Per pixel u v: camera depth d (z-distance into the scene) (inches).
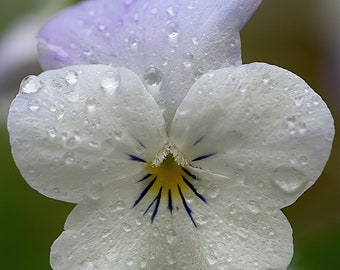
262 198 4.4
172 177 4.5
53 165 4.3
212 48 4.5
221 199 4.5
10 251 6.3
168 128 4.5
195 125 4.4
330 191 7.3
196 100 4.4
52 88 4.3
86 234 4.4
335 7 8.4
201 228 4.5
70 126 4.3
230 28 4.5
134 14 4.6
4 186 6.4
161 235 4.5
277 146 4.3
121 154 4.4
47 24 4.7
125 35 4.6
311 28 8.5
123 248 4.4
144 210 4.5
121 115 4.4
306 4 8.6
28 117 4.3
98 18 4.6
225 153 4.4
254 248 4.4
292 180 4.3
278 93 4.3
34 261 6.2
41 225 6.3
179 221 4.5
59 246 4.4
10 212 6.3
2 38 6.9
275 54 8.6
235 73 4.3
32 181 4.3
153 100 4.4
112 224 4.4
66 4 6.0
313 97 4.3
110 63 4.6
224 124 4.4
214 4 4.5
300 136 4.3
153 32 4.5
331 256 5.7
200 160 4.5
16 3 8.4
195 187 4.5
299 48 8.6
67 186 4.4
